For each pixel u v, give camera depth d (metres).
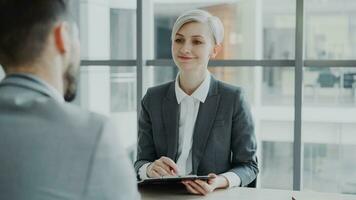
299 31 2.86
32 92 0.67
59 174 0.63
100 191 0.64
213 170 1.77
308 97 3.00
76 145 0.64
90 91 3.30
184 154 1.79
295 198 1.42
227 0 3.05
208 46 1.78
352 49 2.91
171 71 3.16
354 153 3.06
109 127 0.68
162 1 3.13
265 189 1.54
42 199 0.61
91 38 3.23
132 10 3.13
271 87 3.04
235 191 1.51
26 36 0.67
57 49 0.70
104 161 0.65
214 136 1.77
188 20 1.76
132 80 3.20
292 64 2.96
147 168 1.67
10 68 0.69
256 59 3.03
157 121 1.84
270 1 2.98
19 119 0.64
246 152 1.76
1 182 0.62
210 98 1.80
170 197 1.43
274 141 3.10
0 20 0.67
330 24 2.91
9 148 0.63
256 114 3.09
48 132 0.64
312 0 2.91
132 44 3.17
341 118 3.01
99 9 3.19
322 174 3.09
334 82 2.96
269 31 3.01
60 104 0.67
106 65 3.23
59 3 0.69
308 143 3.06
